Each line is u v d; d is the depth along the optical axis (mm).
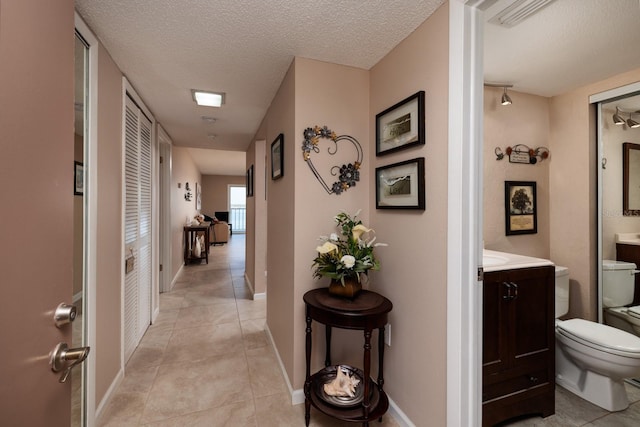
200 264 5852
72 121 815
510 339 1507
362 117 1845
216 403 1718
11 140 567
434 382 1307
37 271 658
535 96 2289
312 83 1734
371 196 1829
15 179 581
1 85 537
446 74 1227
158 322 2932
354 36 1496
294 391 1733
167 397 1768
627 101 2061
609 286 2129
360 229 1574
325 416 1614
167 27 1435
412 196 1431
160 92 2289
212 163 7242
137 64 1823
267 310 2684
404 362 1519
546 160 2332
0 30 534
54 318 725
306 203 1730
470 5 1139
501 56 1727
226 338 2586
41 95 671
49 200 706
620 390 1665
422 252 1382
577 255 2191
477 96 1171
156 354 2293
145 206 2688
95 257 1521
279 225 2137
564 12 1336
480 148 1185
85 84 1459
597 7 1300
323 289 1692
